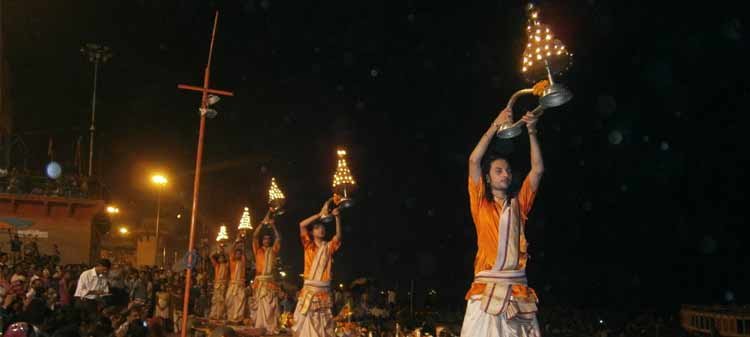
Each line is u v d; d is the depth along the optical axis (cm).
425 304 3012
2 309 1124
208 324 2173
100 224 3875
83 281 1517
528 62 650
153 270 2780
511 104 696
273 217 2092
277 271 2139
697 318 3891
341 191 1470
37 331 760
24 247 3014
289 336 1898
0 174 3469
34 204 3453
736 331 3506
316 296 1484
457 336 1950
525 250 695
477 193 705
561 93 630
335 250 1514
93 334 1103
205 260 3133
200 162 1117
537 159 701
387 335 1905
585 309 4603
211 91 1137
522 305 675
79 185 3591
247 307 2358
